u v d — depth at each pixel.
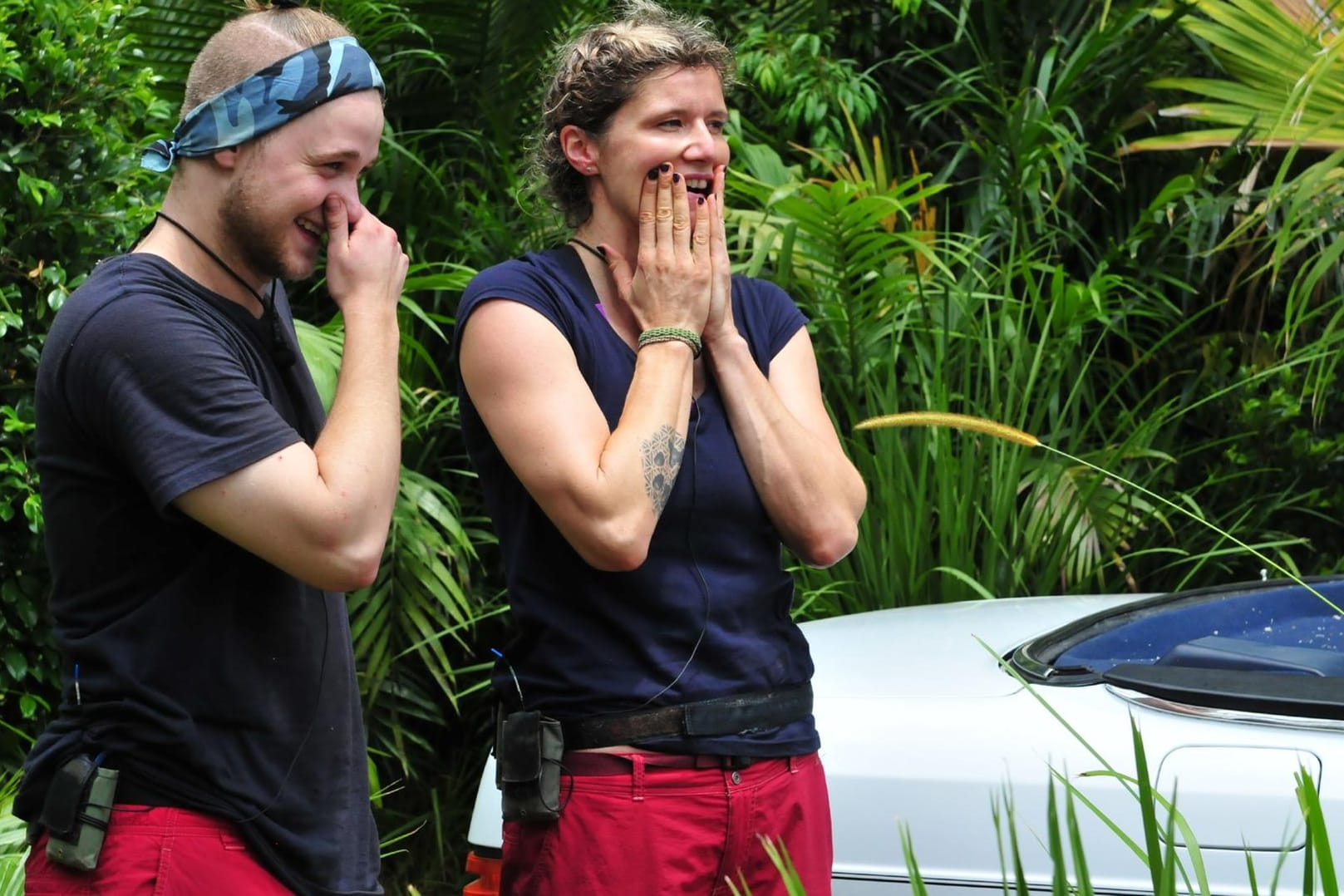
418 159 6.30
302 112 2.40
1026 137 6.62
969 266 6.08
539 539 2.71
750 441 2.76
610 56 2.82
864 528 5.29
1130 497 5.68
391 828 5.82
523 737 2.66
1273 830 2.81
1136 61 7.16
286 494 2.26
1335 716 2.87
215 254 2.46
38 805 2.38
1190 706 3.00
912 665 3.53
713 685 2.64
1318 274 5.63
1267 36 6.55
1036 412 5.70
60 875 2.31
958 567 5.23
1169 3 7.07
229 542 2.36
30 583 4.33
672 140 2.78
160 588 2.33
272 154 2.40
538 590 2.71
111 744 2.30
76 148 4.52
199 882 2.29
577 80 2.86
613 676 2.64
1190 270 6.86
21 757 4.48
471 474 5.55
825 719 3.26
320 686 2.48
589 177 2.90
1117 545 5.85
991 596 5.26
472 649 5.95
